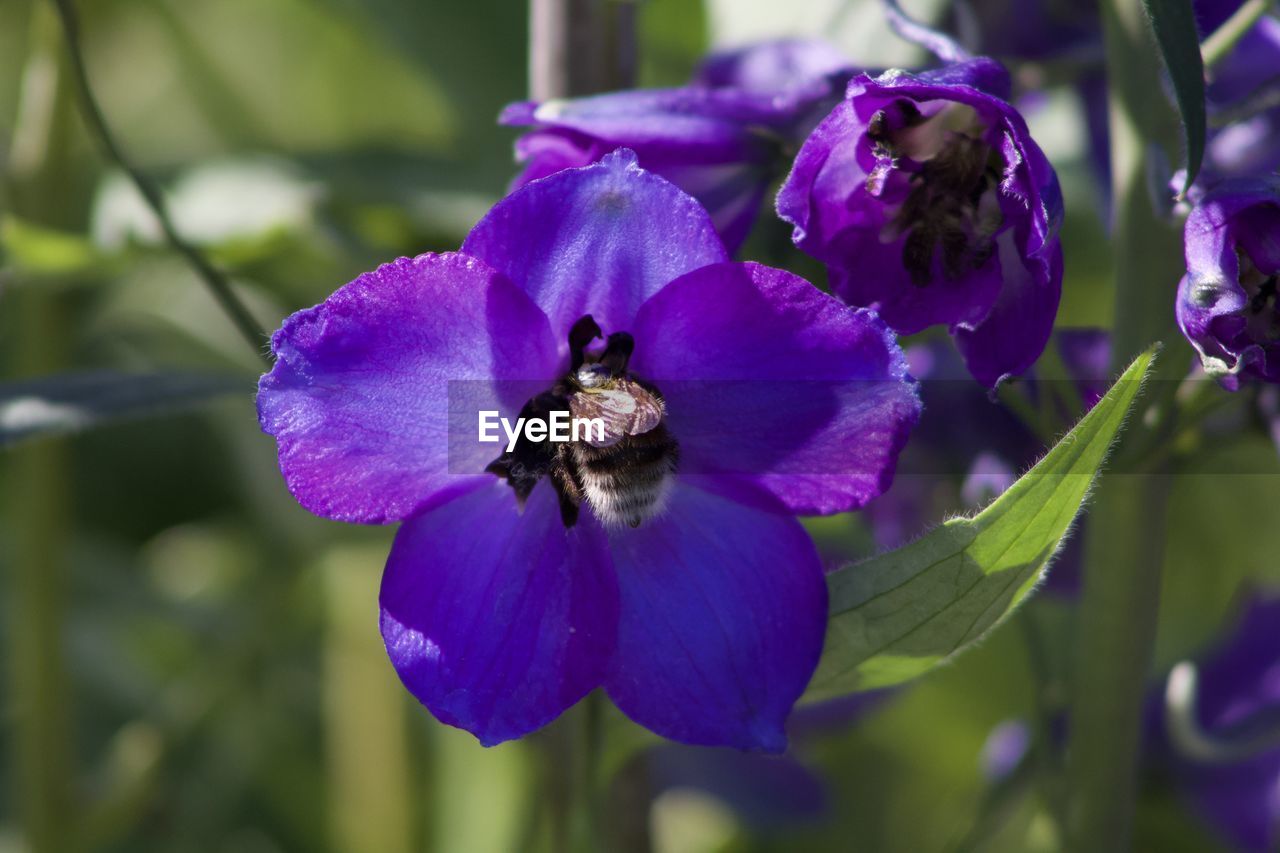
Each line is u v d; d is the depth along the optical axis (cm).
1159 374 33
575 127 32
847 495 31
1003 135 31
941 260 31
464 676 31
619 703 31
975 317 31
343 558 47
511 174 44
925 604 31
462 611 31
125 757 48
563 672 31
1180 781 39
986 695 47
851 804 47
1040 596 38
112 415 35
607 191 30
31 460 43
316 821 48
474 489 31
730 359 31
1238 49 37
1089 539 35
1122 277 33
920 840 46
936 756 47
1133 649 35
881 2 32
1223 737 38
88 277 41
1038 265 30
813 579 31
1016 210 30
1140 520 34
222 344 48
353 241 43
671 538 32
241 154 46
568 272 31
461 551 31
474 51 45
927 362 37
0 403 35
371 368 30
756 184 33
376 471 31
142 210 44
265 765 48
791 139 33
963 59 31
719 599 31
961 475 38
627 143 33
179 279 47
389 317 30
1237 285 30
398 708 45
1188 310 30
